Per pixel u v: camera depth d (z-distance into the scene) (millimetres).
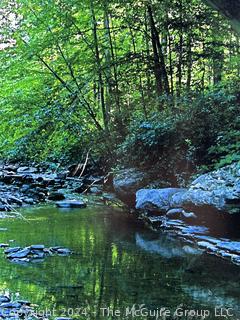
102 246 6340
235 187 6832
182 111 9938
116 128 12422
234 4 2240
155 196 8602
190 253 6074
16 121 12258
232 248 6059
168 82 12211
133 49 14062
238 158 7723
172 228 7594
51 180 13156
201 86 11594
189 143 9078
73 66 13336
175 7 11148
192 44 11867
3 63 12766
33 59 12898
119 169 10938
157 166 9883
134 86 12836
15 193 11141
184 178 9227
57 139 13016
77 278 4785
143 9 12164
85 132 12898
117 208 9883
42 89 12922
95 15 13312
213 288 4586
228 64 11117
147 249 6230
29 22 12711
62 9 12664
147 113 11531
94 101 13664
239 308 4020
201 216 7391
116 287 4523
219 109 9211
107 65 12656
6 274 4832
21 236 6781
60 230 7367
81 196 11531
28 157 13961
